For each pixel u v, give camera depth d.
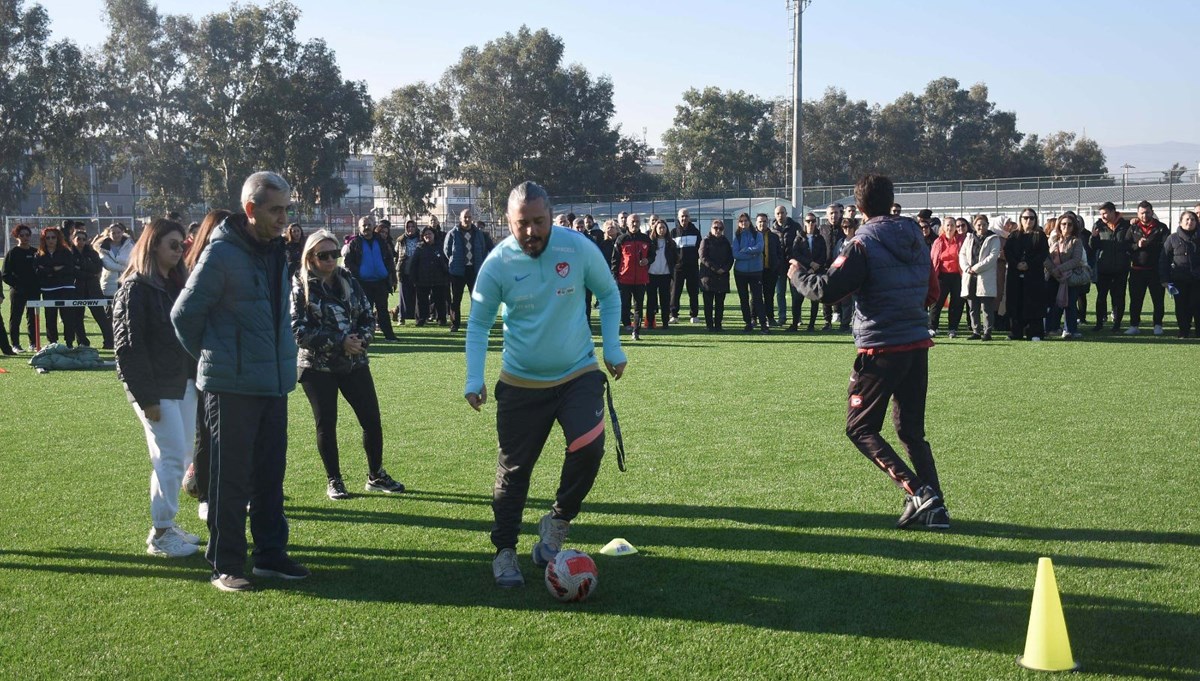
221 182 59.41
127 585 4.68
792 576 4.67
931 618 4.14
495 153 66.88
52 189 63.44
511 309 4.57
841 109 82.81
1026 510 5.68
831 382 10.63
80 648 3.93
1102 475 6.43
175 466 5.11
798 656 3.79
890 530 5.35
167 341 5.02
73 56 54.53
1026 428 7.96
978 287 14.46
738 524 5.51
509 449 4.69
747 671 3.66
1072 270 14.34
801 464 6.87
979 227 14.70
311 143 59.25
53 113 54.84
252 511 4.77
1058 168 90.88
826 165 83.00
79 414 9.23
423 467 7.01
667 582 4.62
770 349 13.88
